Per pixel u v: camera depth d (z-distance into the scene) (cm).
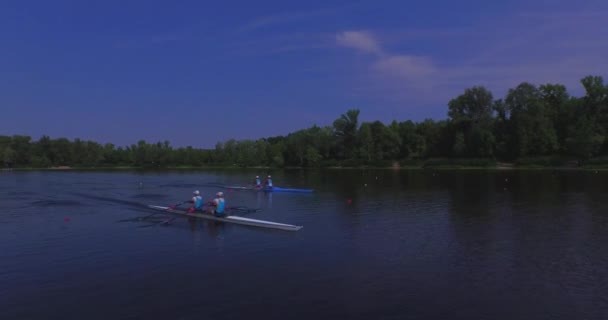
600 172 8431
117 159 15638
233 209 3666
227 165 15375
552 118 11319
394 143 13075
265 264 2011
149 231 2772
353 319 1402
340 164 13800
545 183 6097
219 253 2208
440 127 12850
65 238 2567
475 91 11769
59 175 10112
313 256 2150
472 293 1641
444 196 4678
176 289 1670
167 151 15638
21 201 4478
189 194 5347
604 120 10462
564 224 2942
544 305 1527
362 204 4084
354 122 13912
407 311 1470
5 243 2439
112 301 1552
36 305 1519
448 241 2467
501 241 2459
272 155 15025
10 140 14612
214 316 1423
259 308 1488
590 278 1809
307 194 5125
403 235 2633
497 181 6656
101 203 4312
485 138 11206
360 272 1891
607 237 2541
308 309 1481
